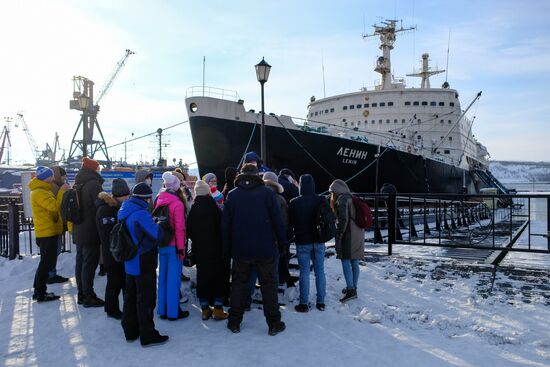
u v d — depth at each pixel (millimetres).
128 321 4227
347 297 5414
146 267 4125
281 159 16062
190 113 15391
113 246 4066
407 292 5723
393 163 18906
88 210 5273
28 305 5527
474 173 32625
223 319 4902
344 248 5453
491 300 5234
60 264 7680
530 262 7758
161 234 4277
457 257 8344
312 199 5137
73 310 5277
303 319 4840
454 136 25188
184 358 3830
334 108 25766
